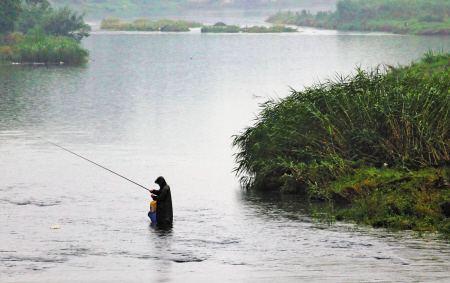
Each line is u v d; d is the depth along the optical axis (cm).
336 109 9350
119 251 6606
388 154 8844
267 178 9475
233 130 15625
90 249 6675
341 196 8488
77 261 6275
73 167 11419
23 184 10100
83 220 7931
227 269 5981
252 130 9762
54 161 11900
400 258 6234
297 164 9169
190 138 14538
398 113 8956
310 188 8706
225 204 8769
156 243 6900
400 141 8869
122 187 9994
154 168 11494
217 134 15075
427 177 8075
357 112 9238
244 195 9288
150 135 14850
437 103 9000
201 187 9994
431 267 5931
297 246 6712
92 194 9481
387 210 7688
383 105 9062
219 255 6444
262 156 9519
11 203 8875
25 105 19350
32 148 13100
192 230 7425
